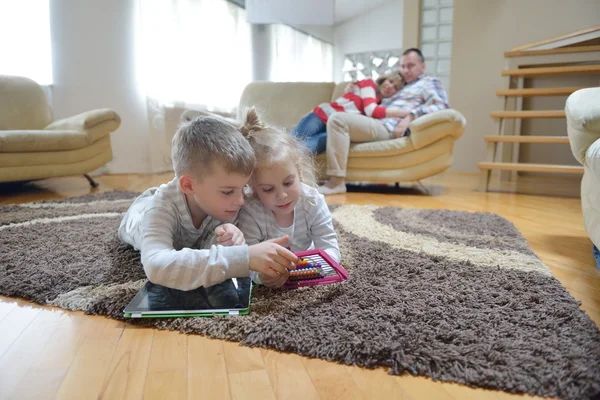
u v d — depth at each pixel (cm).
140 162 409
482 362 70
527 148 383
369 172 293
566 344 74
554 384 65
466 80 409
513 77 355
